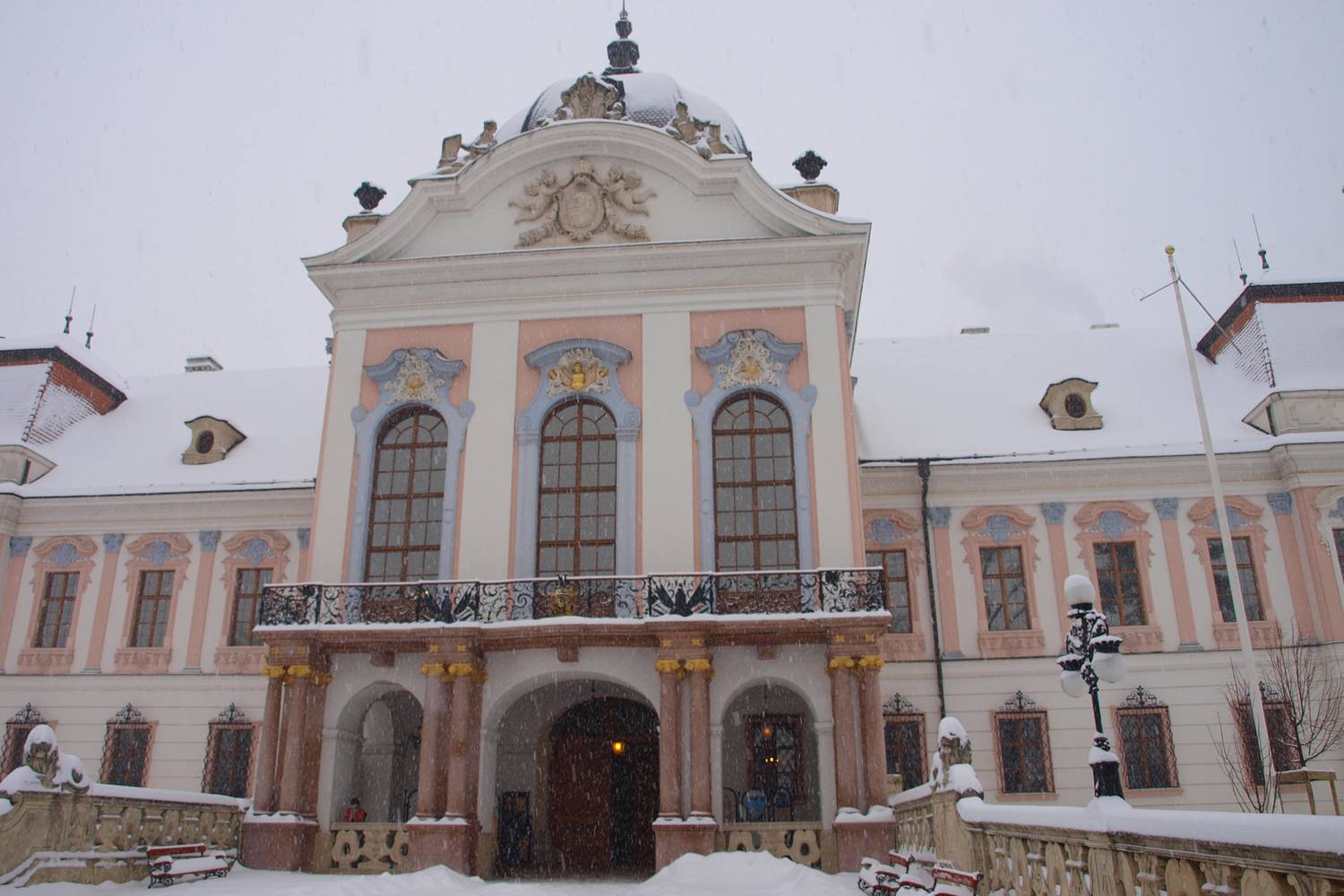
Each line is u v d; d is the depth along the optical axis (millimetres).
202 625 27672
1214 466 21500
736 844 19219
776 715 23094
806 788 22656
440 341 23953
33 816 15086
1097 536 26469
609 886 18047
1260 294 29312
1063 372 30578
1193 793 24484
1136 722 25141
